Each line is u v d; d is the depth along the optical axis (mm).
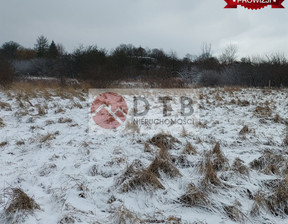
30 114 8391
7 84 13539
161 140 5637
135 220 3053
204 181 3793
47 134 6223
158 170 4180
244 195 3682
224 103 11328
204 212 3369
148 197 3645
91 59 19719
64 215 3141
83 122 7715
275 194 3518
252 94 14180
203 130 6938
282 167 4410
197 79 21453
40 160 4969
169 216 3215
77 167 4625
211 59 26766
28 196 3457
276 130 7000
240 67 21797
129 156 5055
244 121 7992
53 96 11844
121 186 3801
